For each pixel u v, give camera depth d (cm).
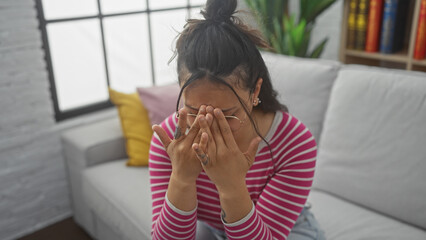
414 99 123
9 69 167
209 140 73
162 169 93
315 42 287
